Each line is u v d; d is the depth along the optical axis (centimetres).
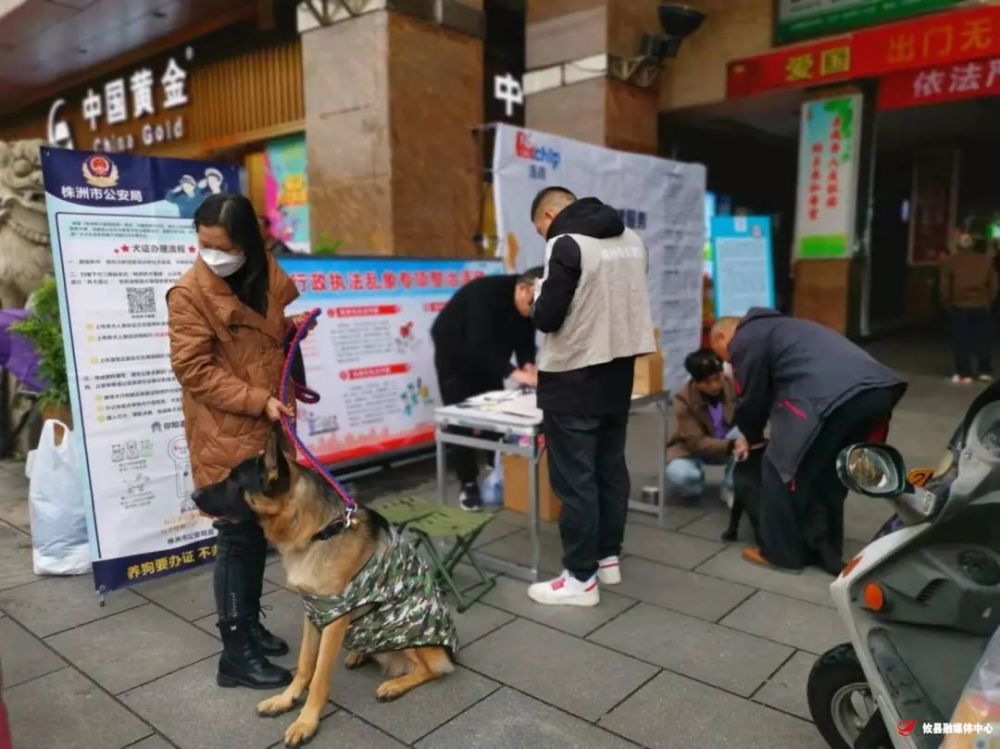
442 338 445
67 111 1224
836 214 924
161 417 345
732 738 236
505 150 522
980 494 178
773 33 896
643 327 322
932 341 1180
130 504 338
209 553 365
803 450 335
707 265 943
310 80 659
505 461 430
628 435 632
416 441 497
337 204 659
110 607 329
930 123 1172
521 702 256
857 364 332
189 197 347
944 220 1379
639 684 266
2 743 178
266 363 264
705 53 957
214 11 909
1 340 509
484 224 708
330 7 630
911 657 190
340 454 457
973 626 186
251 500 231
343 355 462
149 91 1049
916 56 786
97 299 325
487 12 955
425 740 237
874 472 188
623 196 641
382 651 258
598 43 767
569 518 320
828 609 321
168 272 343
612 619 315
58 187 312
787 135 1220
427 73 638
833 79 850
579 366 307
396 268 489
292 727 236
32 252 560
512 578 357
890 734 182
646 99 823
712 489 487
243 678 265
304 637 258
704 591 340
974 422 187
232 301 255
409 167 633
